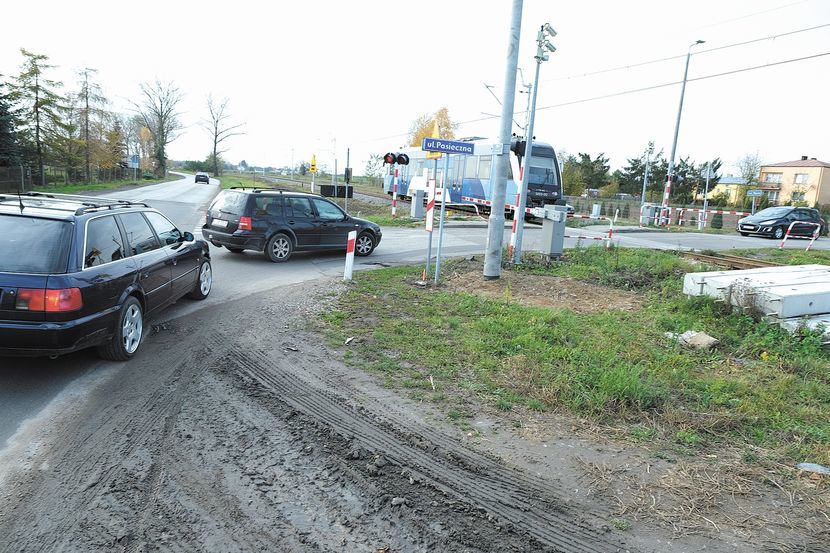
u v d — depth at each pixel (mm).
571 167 63250
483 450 4188
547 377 5633
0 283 4680
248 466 3777
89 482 3498
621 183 69312
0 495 3328
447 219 24281
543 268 12086
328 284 10016
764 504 3623
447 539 3131
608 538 3219
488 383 5488
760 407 5164
